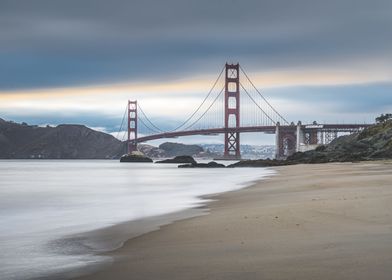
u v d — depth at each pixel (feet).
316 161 373.61
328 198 80.89
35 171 392.88
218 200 98.73
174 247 46.62
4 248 50.65
